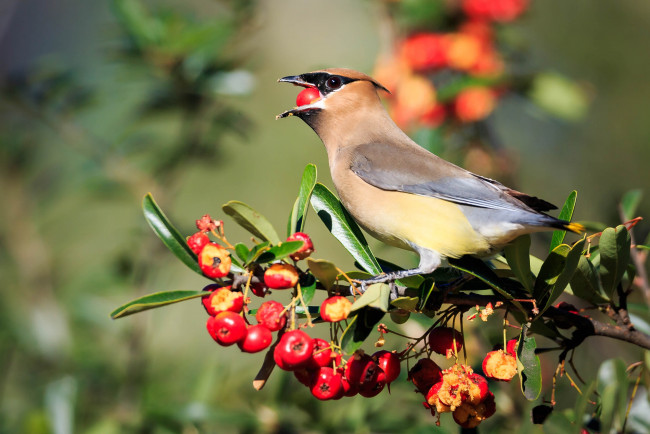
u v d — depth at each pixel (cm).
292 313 605
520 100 1181
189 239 611
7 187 1123
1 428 1015
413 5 1119
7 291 1092
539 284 655
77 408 956
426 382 641
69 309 1073
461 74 1159
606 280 670
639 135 1385
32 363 1048
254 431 922
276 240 614
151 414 918
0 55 2061
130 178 1106
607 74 1409
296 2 1598
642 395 756
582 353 1079
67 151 1219
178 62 1084
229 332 586
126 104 1240
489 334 903
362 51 1548
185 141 1118
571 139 1421
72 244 1173
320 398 614
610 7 1410
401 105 1111
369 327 615
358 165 877
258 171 1595
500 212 794
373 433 901
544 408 660
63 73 1113
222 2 1126
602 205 1305
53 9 2144
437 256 824
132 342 1016
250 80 1106
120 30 1102
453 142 1140
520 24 1366
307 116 947
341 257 1547
